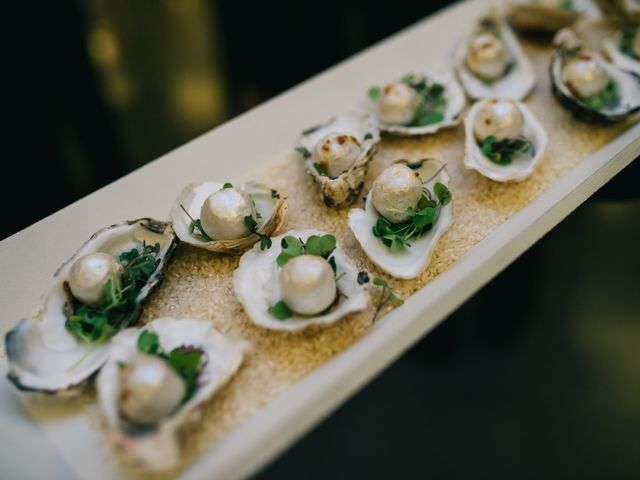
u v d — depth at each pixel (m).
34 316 0.32
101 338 0.30
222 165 0.40
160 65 0.73
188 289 0.33
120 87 0.71
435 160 0.36
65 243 0.36
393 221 0.33
